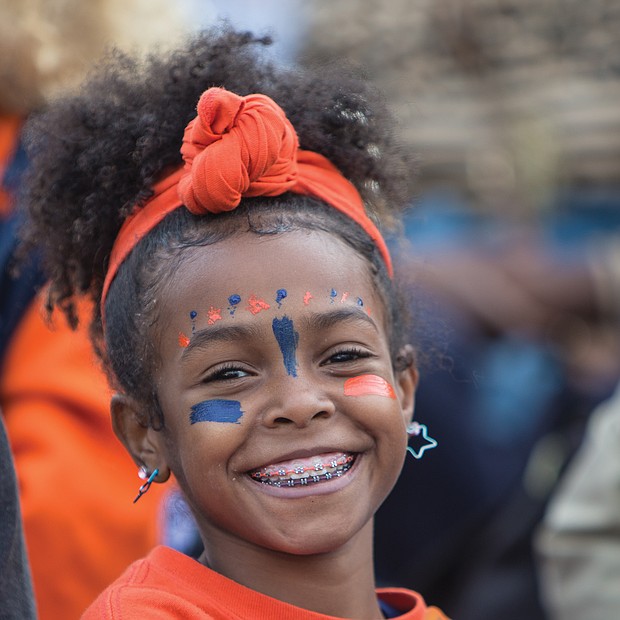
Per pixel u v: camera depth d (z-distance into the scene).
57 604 3.30
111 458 3.45
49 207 3.08
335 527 2.65
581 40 6.62
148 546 3.50
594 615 4.32
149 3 4.05
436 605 4.98
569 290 5.78
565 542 4.40
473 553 4.92
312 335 2.69
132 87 3.12
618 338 5.73
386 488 2.77
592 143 6.77
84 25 3.82
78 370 3.46
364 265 2.85
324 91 3.14
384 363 2.81
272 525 2.64
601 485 4.35
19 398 3.43
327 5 6.79
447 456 4.82
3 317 3.46
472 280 5.75
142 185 2.91
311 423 2.66
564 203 7.14
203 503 2.71
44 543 3.27
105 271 3.04
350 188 3.01
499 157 6.78
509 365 5.57
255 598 2.71
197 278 2.70
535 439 5.11
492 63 6.71
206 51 3.12
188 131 2.79
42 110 3.63
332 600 2.77
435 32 6.64
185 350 2.70
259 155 2.72
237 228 2.74
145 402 2.83
